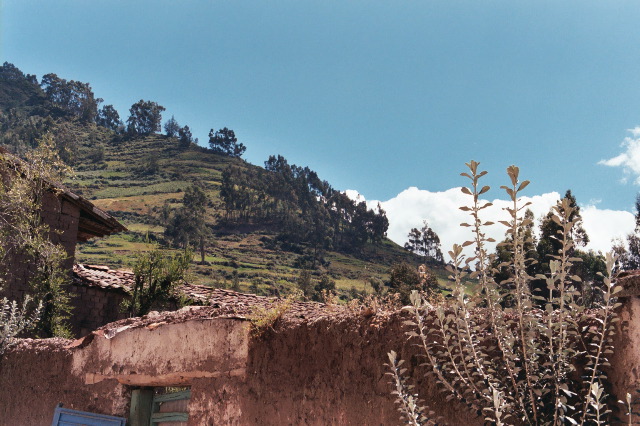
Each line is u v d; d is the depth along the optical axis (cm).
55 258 1384
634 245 2095
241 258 12675
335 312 553
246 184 17688
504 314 409
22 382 866
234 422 593
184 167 19950
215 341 632
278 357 568
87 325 1512
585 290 398
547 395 375
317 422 518
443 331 391
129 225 13838
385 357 475
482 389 392
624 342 356
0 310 1016
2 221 1382
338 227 16500
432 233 15138
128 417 730
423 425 390
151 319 730
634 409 346
